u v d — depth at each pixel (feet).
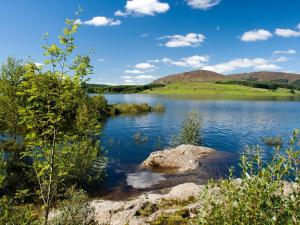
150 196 54.49
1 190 62.39
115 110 288.71
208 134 176.04
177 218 40.09
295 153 16.17
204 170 97.14
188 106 389.19
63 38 34.22
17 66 103.71
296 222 14.39
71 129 38.58
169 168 100.01
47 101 35.63
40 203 59.62
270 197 15.88
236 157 114.73
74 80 35.24
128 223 41.11
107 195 75.00
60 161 37.99
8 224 30.04
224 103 458.50
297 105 433.07
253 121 239.30
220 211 17.16
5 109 99.30
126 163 108.88
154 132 181.27
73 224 37.63
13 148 81.05
